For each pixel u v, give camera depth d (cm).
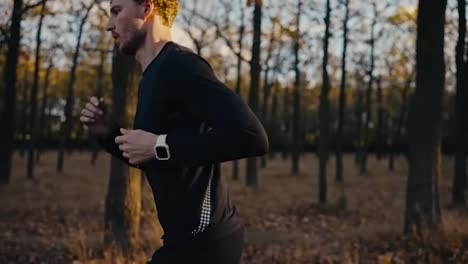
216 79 171
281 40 1520
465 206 1412
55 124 4572
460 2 1247
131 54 193
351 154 4922
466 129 1452
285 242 900
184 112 174
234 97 164
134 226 743
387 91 3256
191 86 168
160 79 175
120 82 730
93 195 1595
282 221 1180
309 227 1107
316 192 1848
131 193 744
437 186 864
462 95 1421
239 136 158
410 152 882
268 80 2841
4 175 1722
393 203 1555
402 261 711
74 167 2859
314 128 5038
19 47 1688
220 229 183
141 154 167
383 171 2972
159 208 187
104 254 700
